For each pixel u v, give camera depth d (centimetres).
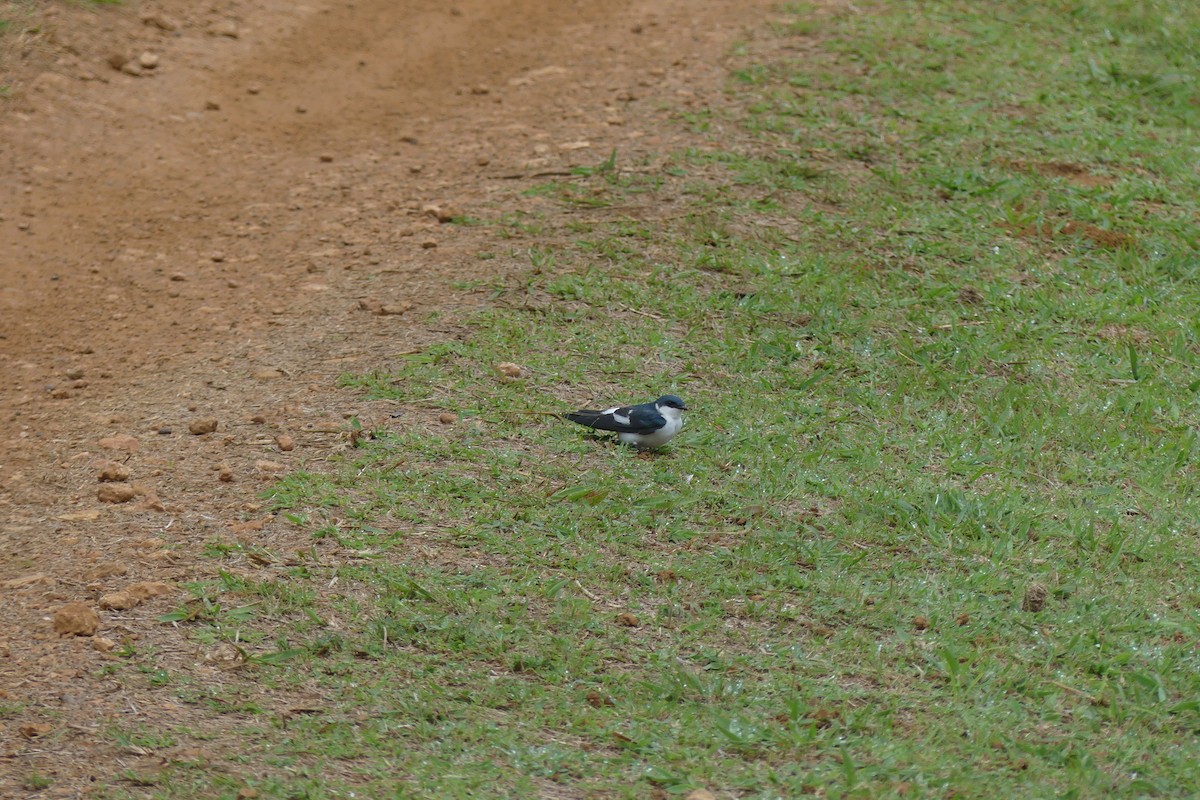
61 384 1325
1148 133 1983
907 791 777
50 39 2127
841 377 1340
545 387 1273
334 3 2511
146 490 1097
